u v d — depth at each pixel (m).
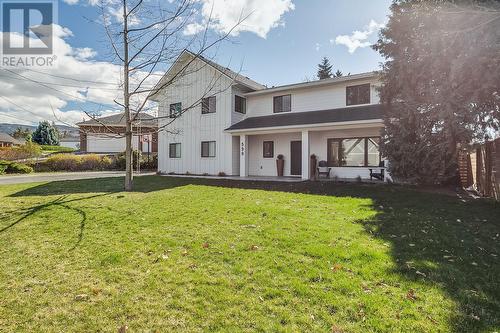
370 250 4.21
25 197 8.66
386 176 12.47
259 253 4.16
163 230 5.36
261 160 17.80
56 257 4.13
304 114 15.60
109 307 2.85
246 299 2.96
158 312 2.76
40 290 3.19
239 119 17.86
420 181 10.48
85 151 32.94
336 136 15.49
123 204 7.66
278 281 3.32
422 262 3.84
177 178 15.61
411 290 3.10
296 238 4.78
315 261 3.87
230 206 7.43
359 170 14.83
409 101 9.64
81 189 10.58
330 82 14.95
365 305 2.82
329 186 11.59
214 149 17.88
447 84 8.27
